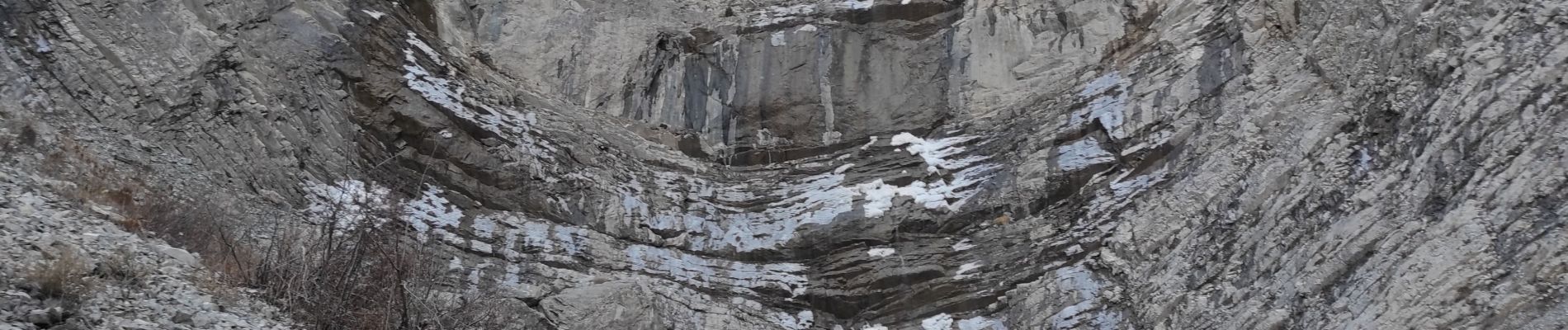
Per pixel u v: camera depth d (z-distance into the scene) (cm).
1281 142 1242
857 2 1806
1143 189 1351
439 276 1095
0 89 1092
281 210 1180
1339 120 1195
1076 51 1645
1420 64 1141
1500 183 941
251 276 823
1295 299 1048
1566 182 893
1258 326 1055
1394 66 1180
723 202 1566
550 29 1730
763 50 1769
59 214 803
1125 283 1255
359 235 905
